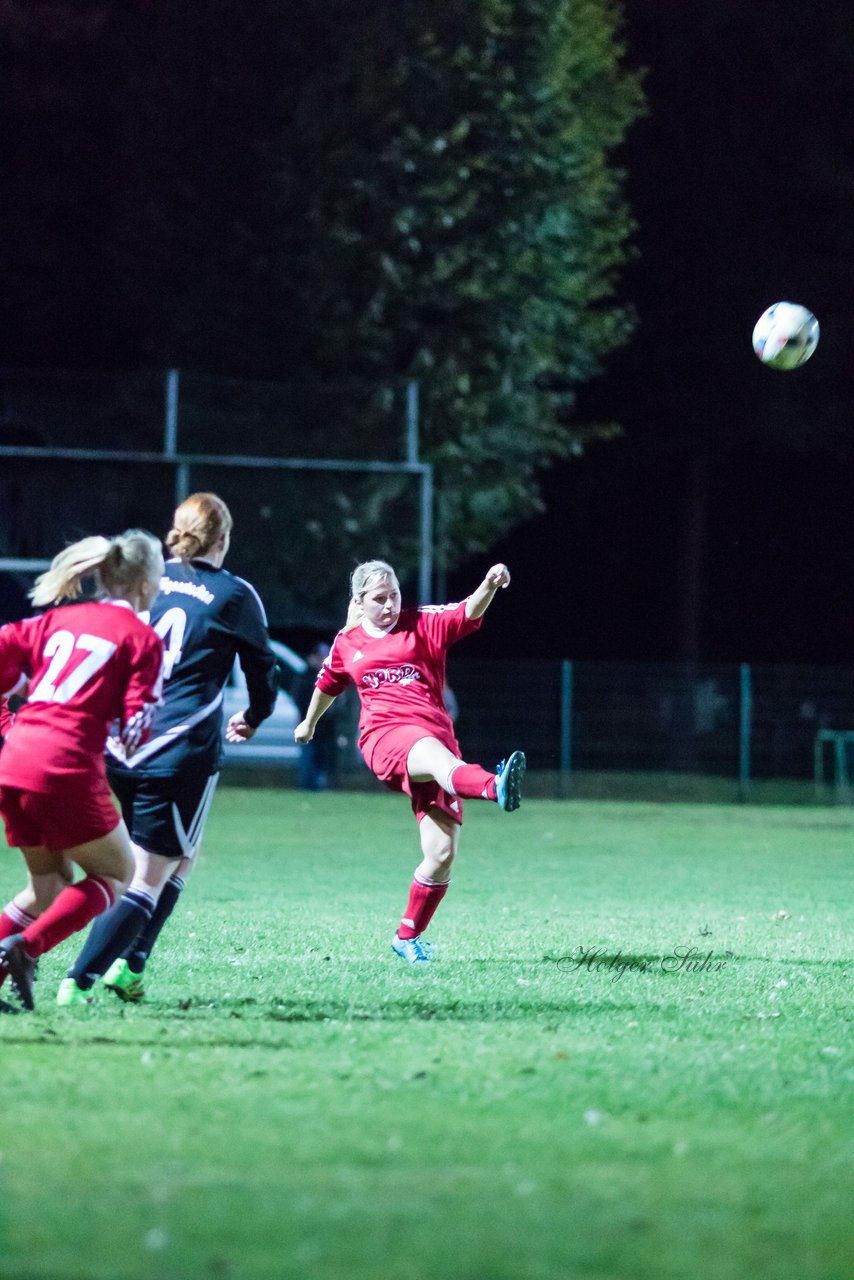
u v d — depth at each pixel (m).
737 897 39.69
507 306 99.38
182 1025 19.84
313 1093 16.45
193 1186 13.38
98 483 81.06
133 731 19.39
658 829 64.44
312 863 46.22
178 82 98.19
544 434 105.31
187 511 22.61
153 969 24.61
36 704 19.53
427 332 98.75
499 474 101.69
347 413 86.69
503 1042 19.20
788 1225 12.73
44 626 19.86
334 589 85.81
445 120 97.06
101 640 19.50
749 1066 18.14
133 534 20.42
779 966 26.45
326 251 94.81
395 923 31.80
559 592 136.25
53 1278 11.30
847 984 24.55
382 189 95.62
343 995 22.38
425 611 26.66
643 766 88.19
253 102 97.69
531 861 49.25
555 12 99.62
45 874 20.62
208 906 34.78
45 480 80.38
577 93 105.12
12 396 82.81
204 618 21.97
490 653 135.62
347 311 95.25
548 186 100.00
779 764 88.44
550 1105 16.20
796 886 43.03
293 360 97.62
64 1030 19.30
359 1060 18.03
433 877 26.02
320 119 95.31
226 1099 16.16
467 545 103.06
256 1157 14.21
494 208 98.75
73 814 19.31
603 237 106.12
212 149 97.88
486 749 88.19
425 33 96.00
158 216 98.12
